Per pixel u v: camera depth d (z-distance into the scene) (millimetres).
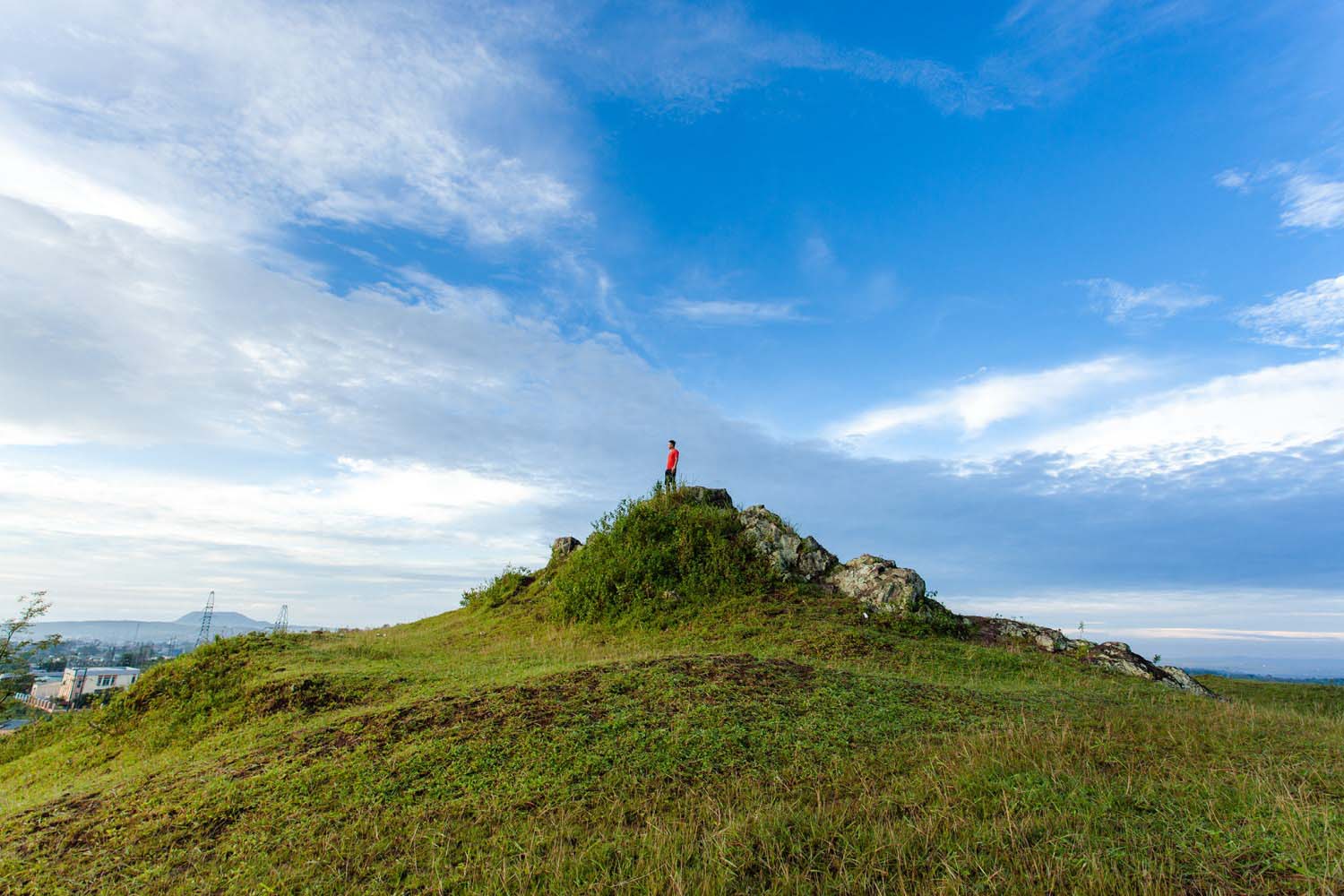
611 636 20734
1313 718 14227
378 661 17594
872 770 8625
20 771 14234
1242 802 7051
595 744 9391
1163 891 5336
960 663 17203
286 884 6602
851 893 5645
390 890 6395
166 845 7742
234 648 18750
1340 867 5445
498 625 24734
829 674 13148
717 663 13281
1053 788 7527
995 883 5594
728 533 24844
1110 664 18984
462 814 7820
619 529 25266
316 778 8945
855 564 23469
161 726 14539
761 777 8469
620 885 5977
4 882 7328
